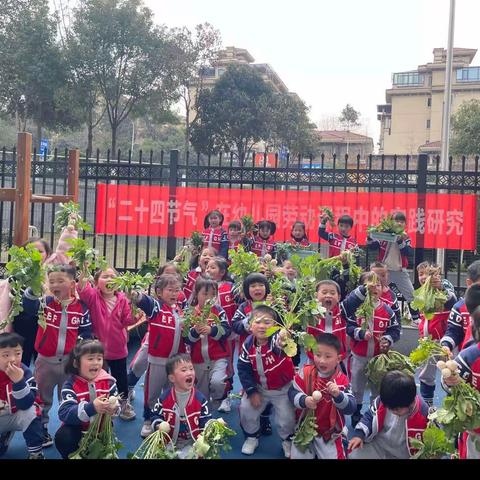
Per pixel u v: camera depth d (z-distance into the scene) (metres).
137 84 19.70
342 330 4.62
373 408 3.51
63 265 4.27
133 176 7.33
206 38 20.97
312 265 5.04
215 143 22.62
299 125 22.95
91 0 19.16
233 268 5.22
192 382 3.63
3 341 3.45
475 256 9.25
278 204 7.48
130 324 4.82
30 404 3.52
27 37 18.81
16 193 5.19
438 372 5.88
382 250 6.75
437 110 39.62
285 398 3.96
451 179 6.73
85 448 3.20
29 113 20.66
